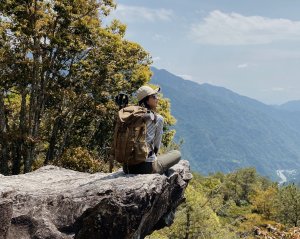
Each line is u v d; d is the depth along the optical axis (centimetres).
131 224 635
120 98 735
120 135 679
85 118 3928
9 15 3044
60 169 950
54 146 3572
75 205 636
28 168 3036
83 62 3419
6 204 600
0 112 3123
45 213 632
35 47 2989
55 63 3356
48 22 3097
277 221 8119
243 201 13075
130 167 708
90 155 3212
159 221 823
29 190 695
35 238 607
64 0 2994
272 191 9669
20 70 3158
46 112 3562
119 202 630
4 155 3134
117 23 3556
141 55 3600
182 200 866
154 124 699
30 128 3102
